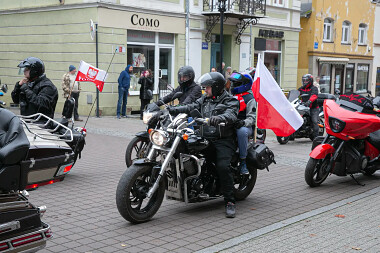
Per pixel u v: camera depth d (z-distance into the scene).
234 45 21.80
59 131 6.77
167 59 18.95
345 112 7.00
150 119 5.71
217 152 5.59
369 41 32.19
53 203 5.97
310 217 5.67
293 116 6.71
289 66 25.50
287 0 24.66
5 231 3.36
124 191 5.00
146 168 5.14
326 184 7.52
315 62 27.36
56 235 4.79
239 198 6.29
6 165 3.47
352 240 4.87
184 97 7.32
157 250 4.44
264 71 6.50
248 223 5.36
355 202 6.43
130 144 7.76
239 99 5.98
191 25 19.44
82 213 5.57
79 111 16.75
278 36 24.33
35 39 18.16
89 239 4.70
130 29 17.05
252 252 4.46
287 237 4.92
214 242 4.69
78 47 16.62
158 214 5.65
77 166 8.37
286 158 9.80
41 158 3.81
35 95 6.74
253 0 21.02
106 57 16.36
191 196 5.50
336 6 28.48
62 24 17.05
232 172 5.97
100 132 12.82
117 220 5.34
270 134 14.21
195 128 6.06
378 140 7.55
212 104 5.71
